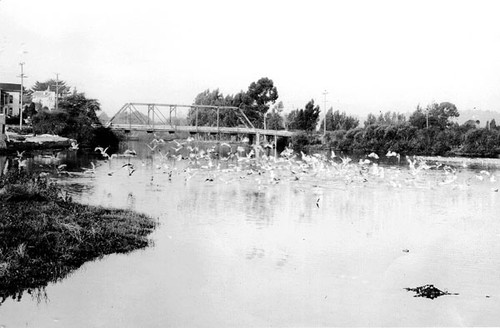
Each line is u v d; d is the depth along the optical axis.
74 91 158.88
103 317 19.70
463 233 35.94
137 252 27.64
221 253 28.58
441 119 143.50
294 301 22.17
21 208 32.38
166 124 156.88
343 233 34.94
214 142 180.62
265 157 82.69
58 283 22.70
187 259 27.00
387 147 131.50
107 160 87.56
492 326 20.11
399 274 26.12
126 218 35.12
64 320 19.41
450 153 125.12
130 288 22.62
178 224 35.41
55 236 27.06
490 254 30.28
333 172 67.94
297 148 147.12
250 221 38.00
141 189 52.66
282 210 43.06
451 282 25.12
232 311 20.84
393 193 55.59
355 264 27.59
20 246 24.61
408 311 21.45
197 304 21.38
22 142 94.06
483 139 122.50
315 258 28.50
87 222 31.50
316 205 46.22
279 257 28.45
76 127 123.62
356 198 51.19
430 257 29.34
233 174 70.06
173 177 65.06
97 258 26.19
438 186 63.03
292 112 182.62
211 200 47.12
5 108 138.25
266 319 20.31
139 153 113.56
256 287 23.62
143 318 19.84
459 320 20.50
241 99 177.12
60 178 59.50
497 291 23.97
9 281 22.27
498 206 48.31
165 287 22.98
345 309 21.44
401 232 35.69
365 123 163.88
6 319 19.22
